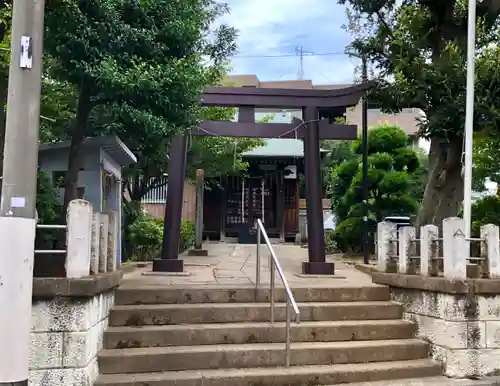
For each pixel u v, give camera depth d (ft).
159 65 19.77
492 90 25.50
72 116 28.02
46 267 17.04
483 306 19.43
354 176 49.80
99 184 25.80
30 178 12.06
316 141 31.45
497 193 39.78
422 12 28.35
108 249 20.49
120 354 17.57
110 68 18.48
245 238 71.05
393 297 23.00
